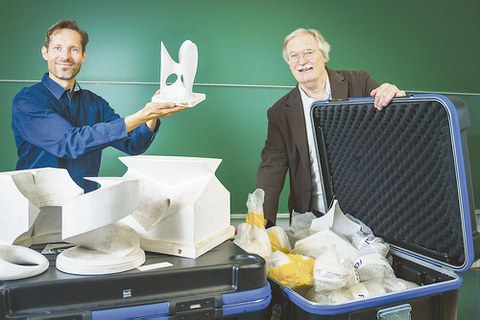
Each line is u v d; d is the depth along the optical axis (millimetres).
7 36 2273
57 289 698
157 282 752
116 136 1409
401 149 1065
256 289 807
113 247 783
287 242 1169
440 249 1033
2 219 822
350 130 1204
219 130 2590
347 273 939
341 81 1675
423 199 1044
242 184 2660
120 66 2430
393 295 884
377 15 2738
